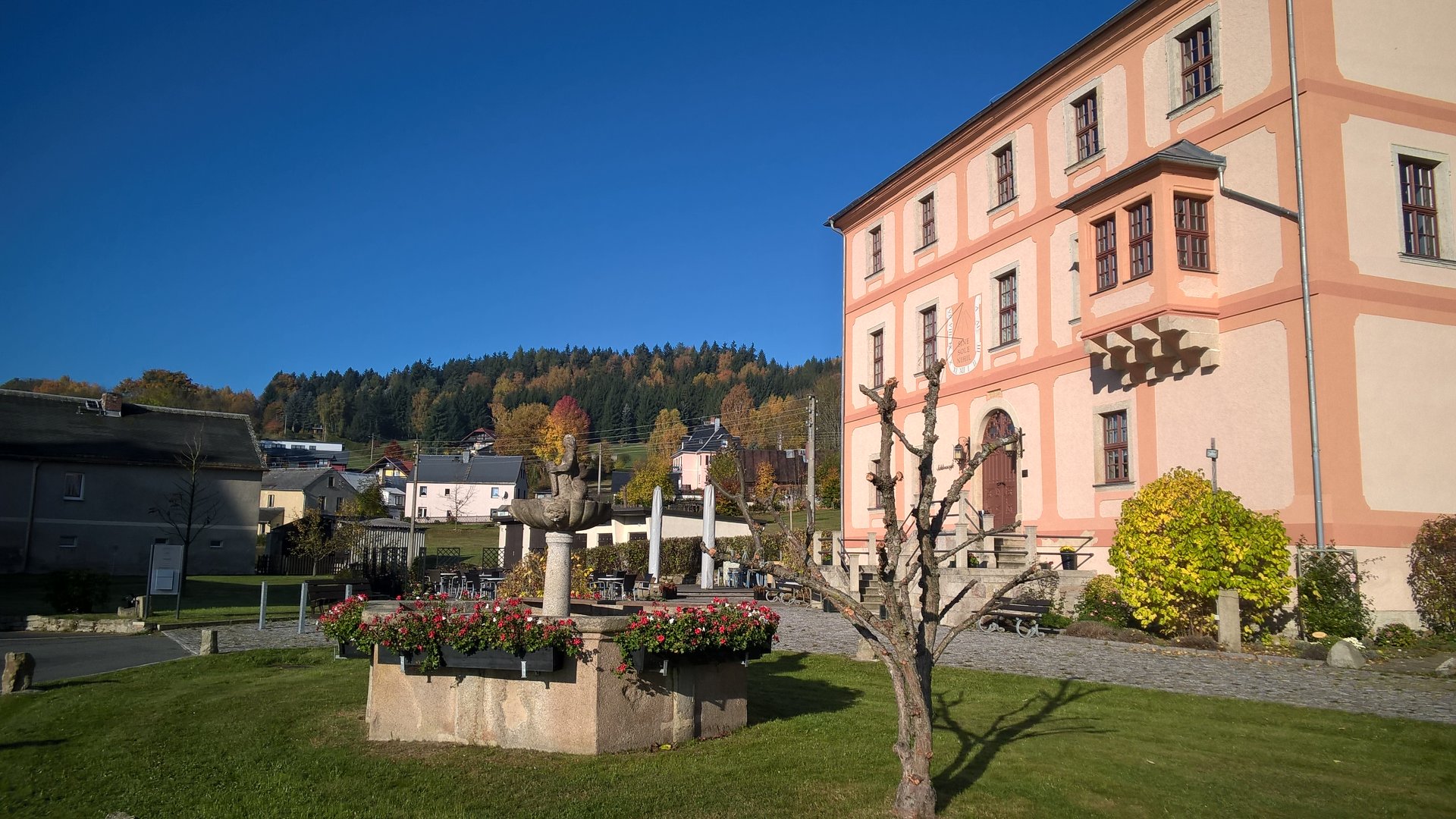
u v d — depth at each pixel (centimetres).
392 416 15762
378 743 775
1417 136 1686
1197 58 1866
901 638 557
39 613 2311
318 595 2347
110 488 4241
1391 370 1595
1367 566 1515
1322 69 1628
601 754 717
